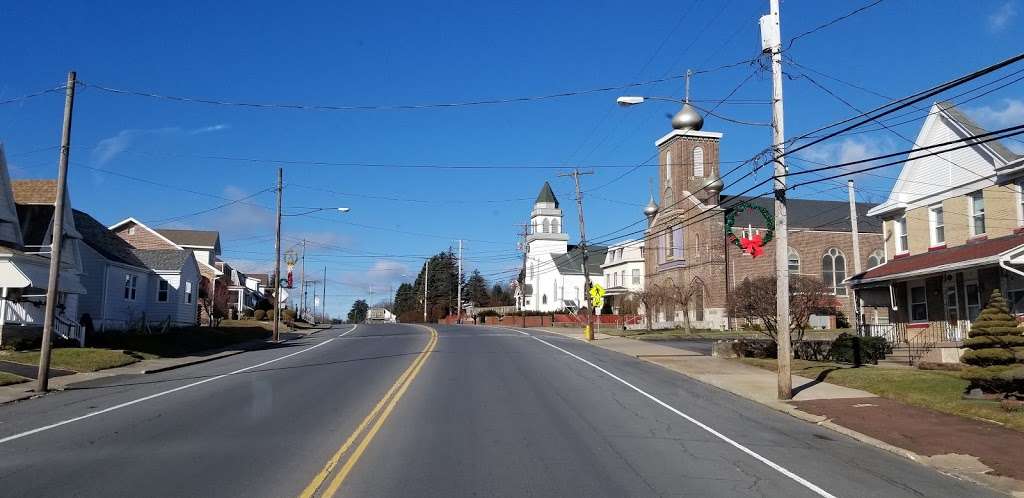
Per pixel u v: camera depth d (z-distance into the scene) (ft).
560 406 50.75
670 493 27.86
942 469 35.09
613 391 60.64
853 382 65.21
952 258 79.46
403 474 30.04
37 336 91.50
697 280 198.59
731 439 40.57
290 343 133.28
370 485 28.17
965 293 82.58
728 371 79.97
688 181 207.31
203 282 203.51
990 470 34.40
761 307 95.66
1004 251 70.59
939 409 50.78
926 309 90.27
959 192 84.79
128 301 137.49
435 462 32.37
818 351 92.94
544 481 29.30
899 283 95.91
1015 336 51.80
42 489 27.43
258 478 29.12
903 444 40.19
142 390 60.39
